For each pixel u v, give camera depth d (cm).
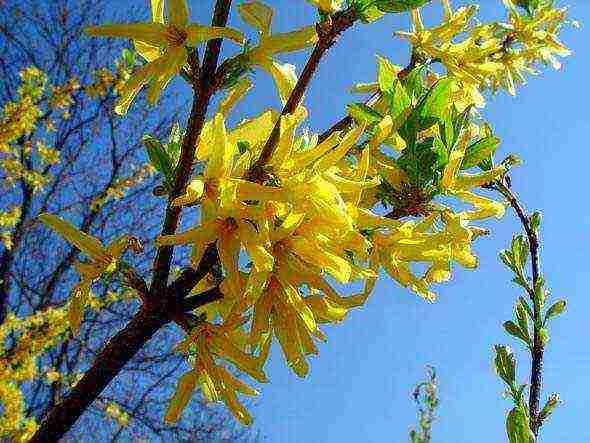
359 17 21
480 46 34
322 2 21
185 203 19
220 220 19
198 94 21
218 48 21
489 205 24
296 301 20
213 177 20
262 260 19
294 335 20
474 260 23
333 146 20
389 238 22
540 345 28
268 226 20
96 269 21
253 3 22
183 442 176
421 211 23
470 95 33
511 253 30
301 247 20
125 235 21
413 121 23
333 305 21
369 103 27
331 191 19
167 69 21
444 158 23
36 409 163
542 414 27
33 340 112
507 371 27
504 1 48
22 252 179
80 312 21
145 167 161
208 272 21
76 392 19
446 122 23
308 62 21
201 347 21
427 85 33
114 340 20
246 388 21
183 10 21
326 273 21
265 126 23
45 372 139
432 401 68
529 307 29
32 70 125
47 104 140
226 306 23
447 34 32
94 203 161
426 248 22
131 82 21
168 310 20
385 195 23
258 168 20
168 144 23
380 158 23
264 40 21
